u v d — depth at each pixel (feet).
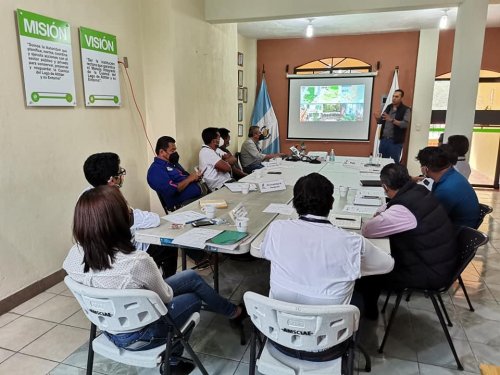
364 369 6.26
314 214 4.75
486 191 19.97
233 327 7.45
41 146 8.74
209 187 12.96
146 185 13.23
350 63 21.94
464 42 12.41
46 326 7.55
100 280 4.39
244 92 22.79
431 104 20.71
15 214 8.19
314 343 4.32
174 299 5.30
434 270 6.31
